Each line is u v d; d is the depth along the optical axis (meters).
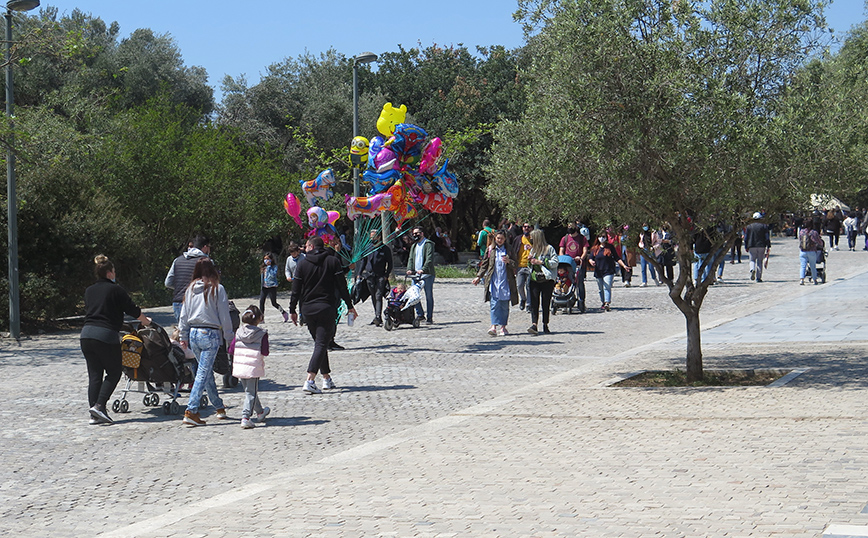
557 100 10.71
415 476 6.99
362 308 23.47
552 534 5.39
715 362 12.64
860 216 49.47
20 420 10.12
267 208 32.78
